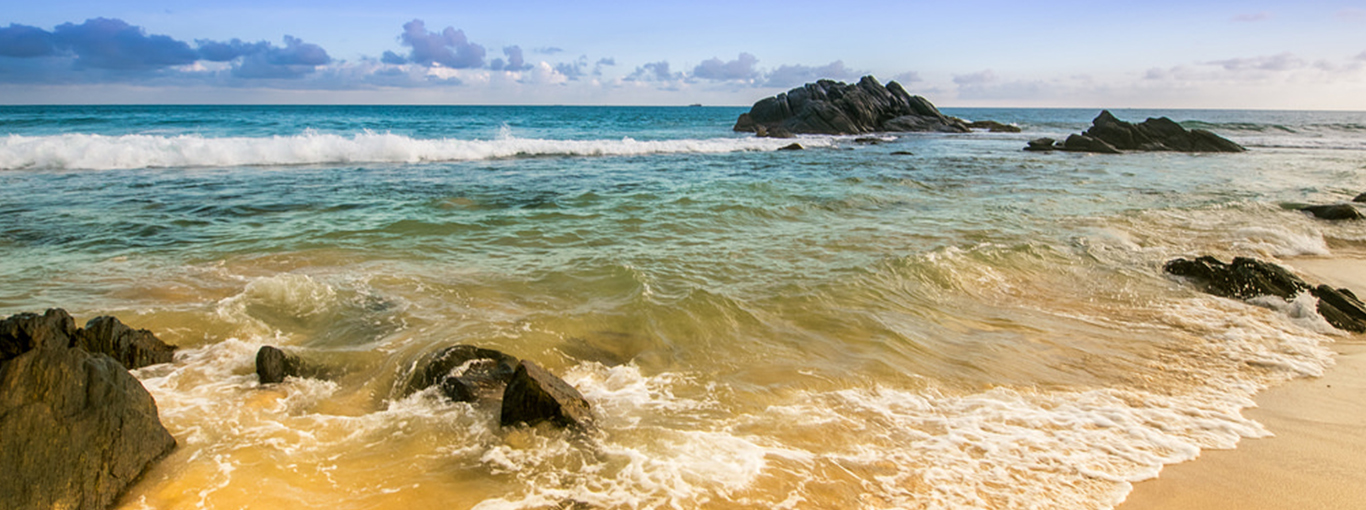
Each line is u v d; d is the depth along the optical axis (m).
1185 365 6.60
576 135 47.16
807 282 8.83
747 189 17.97
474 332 6.77
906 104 68.12
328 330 7.00
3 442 3.73
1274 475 4.60
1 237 10.41
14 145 19.14
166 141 22.30
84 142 21.27
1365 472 4.65
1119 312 8.29
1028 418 5.38
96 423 4.06
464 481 4.35
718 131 57.34
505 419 5.02
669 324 7.21
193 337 6.64
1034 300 8.70
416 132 45.66
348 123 54.56
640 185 18.80
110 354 5.67
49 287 8.01
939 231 12.62
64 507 3.79
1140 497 4.30
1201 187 20.36
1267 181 22.12
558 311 7.57
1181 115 168.00
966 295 8.79
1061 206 16.06
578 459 4.60
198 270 8.99
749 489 4.29
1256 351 7.01
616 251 10.49
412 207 14.15
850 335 7.16
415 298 8.00
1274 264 9.36
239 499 4.07
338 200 14.80
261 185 16.88
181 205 13.55
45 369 4.02
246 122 51.19
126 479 4.09
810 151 36.28
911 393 5.82
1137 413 5.51
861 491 4.31
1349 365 6.66
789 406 5.50
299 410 5.28
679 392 5.72
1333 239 12.89
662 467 4.50
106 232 10.95
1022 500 4.25
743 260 10.05
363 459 4.58
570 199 15.73
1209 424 5.34
